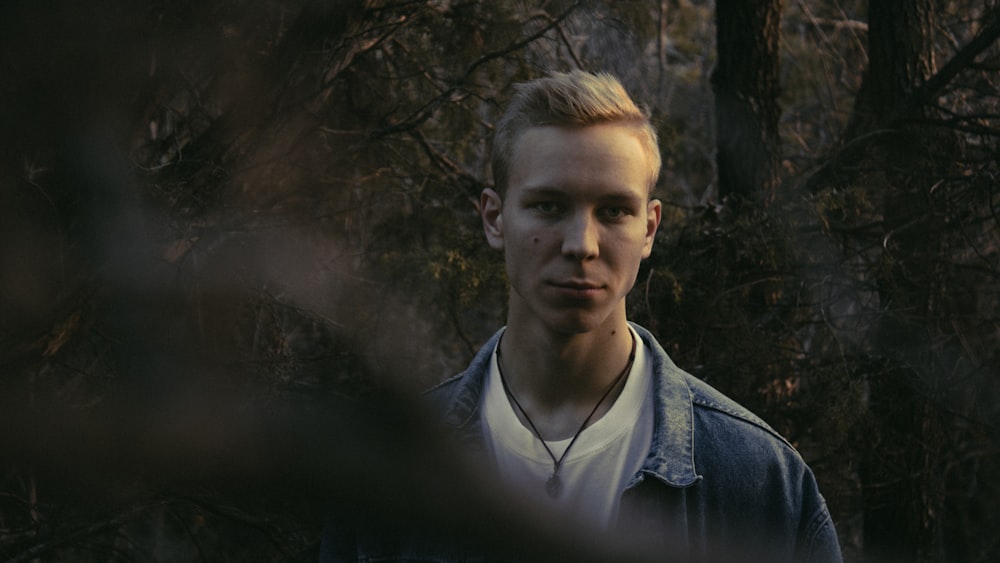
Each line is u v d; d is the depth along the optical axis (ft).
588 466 4.03
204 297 9.95
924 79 15.61
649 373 4.29
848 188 14.16
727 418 4.26
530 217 3.72
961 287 15.62
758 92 16.03
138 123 8.35
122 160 6.68
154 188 9.90
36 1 2.34
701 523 4.02
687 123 24.03
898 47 15.57
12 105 2.20
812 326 15.72
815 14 26.50
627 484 3.98
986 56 18.11
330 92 12.68
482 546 1.19
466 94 14.57
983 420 15.69
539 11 14.78
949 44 18.34
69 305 6.95
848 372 14.43
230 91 10.52
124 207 6.66
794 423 14.92
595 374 4.10
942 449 16.69
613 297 3.76
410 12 13.46
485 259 14.16
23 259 4.69
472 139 14.89
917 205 14.79
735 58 16.14
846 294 15.05
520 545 1.22
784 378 14.79
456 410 4.17
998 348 16.85
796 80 25.80
